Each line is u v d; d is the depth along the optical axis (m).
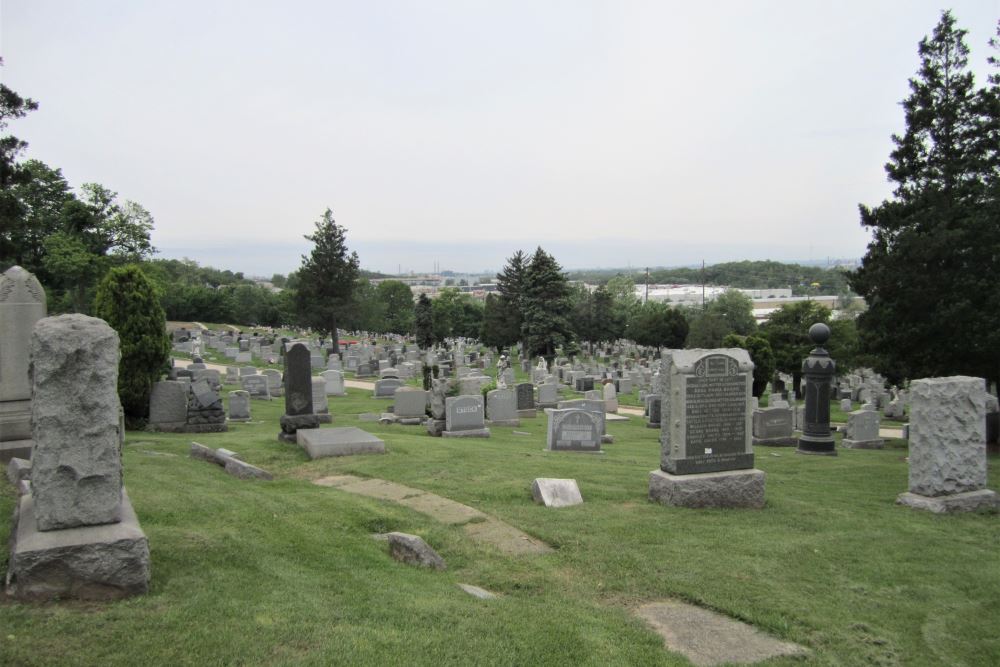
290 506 9.60
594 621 6.54
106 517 6.00
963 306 18.09
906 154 20.97
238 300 115.12
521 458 14.89
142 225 55.97
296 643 5.39
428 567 7.75
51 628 5.16
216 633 5.37
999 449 18.84
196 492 9.74
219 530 7.93
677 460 10.65
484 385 28.78
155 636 5.23
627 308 99.00
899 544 9.07
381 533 9.01
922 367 20.30
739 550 8.65
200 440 16.20
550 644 5.92
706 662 6.00
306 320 65.25
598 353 78.50
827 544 8.98
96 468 5.96
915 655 6.34
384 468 12.98
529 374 52.12
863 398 36.84
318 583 6.74
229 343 60.34
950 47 20.27
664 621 6.78
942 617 7.07
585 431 17.73
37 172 50.47
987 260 18.80
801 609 7.04
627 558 8.29
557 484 10.95
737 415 10.96
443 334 89.25
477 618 6.27
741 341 34.91
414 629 5.90
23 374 11.58
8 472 9.57
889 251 20.34
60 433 5.85
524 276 67.19
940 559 8.56
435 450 15.41
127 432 18.19
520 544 8.80
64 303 54.12
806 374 19.44
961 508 10.72
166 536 7.36
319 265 63.44
